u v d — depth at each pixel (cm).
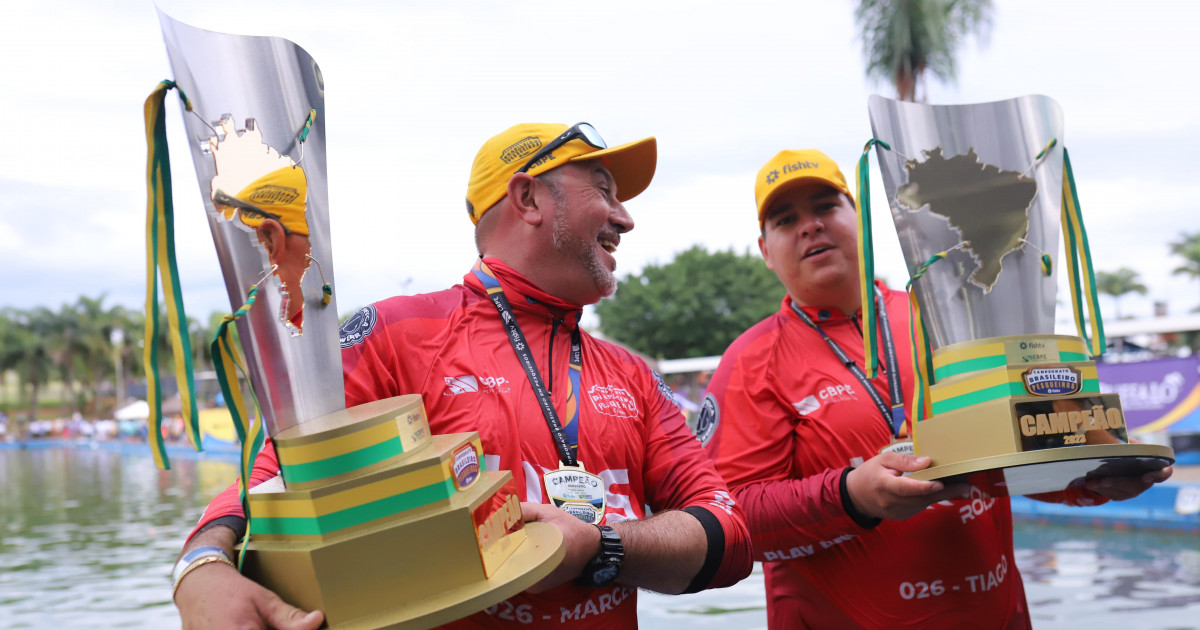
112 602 713
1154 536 858
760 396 223
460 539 104
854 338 227
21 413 7562
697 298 3966
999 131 180
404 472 105
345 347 149
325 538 102
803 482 202
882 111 176
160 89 103
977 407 157
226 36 115
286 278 118
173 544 1065
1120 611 559
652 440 171
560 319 168
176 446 3575
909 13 1714
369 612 101
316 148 124
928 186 177
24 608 700
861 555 207
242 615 99
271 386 116
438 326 156
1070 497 199
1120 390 1158
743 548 160
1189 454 1191
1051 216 180
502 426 148
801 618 218
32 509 1595
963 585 204
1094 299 180
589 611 144
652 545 142
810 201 226
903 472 174
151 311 99
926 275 176
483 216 172
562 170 165
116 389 7438
